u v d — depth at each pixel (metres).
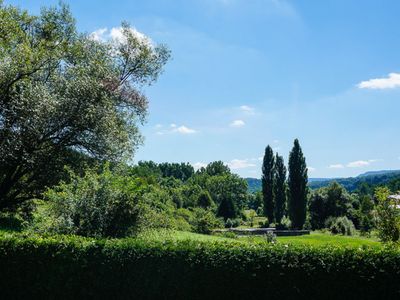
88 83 24.09
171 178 110.50
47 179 23.30
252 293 11.75
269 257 11.87
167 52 33.19
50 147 23.27
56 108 22.64
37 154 22.86
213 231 35.22
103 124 23.94
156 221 15.66
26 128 21.91
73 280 11.93
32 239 12.24
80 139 23.50
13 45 24.70
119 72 31.39
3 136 21.78
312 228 65.69
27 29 28.12
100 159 23.67
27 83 23.31
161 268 11.86
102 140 23.72
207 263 11.86
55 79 24.75
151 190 16.52
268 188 70.94
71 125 23.39
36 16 28.42
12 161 22.11
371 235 46.31
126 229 15.09
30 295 12.01
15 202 23.83
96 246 12.09
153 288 11.80
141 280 11.86
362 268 11.62
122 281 11.88
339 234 53.50
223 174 102.94
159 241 12.42
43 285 11.96
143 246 11.99
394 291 11.45
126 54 32.00
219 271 11.81
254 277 11.77
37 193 23.56
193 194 80.50
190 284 11.81
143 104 30.62
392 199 20.70
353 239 41.06
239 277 11.79
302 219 61.56
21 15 27.55
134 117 30.38
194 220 35.69
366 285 11.55
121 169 17.84
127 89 30.42
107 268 11.93
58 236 12.63
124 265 11.92
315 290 11.68
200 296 11.78
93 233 14.52
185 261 11.88
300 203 61.75
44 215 15.05
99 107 24.11
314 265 11.77
